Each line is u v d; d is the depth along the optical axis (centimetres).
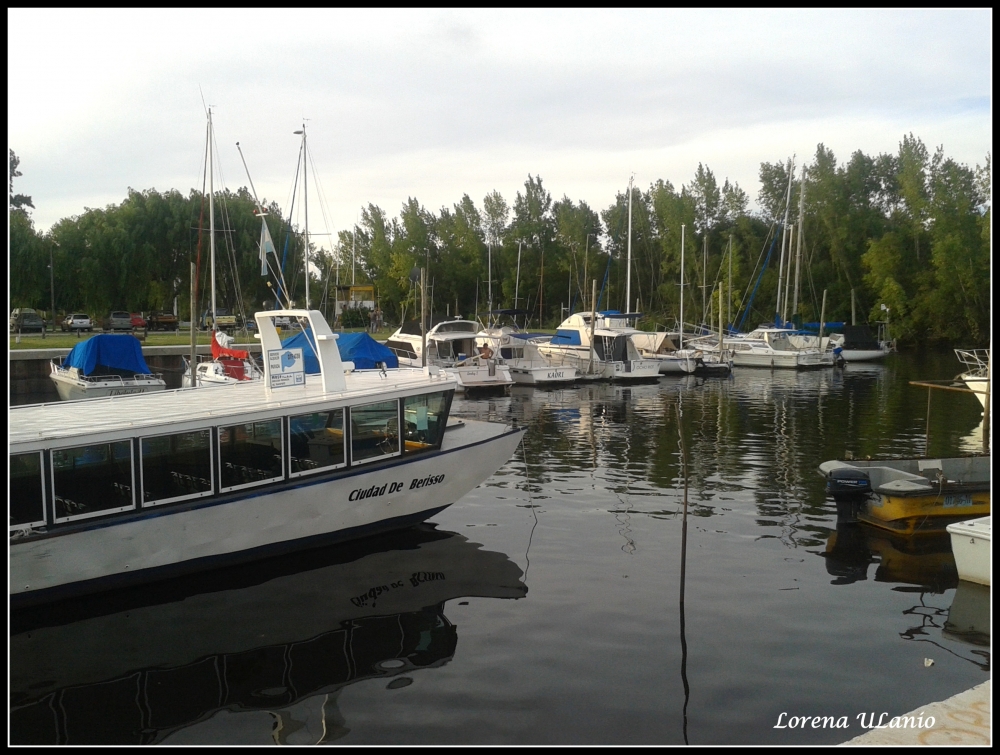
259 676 802
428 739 682
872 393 3506
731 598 998
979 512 1271
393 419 1210
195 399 1197
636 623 921
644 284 8025
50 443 909
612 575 1084
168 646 870
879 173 8000
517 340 4088
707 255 7356
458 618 938
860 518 1329
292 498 1086
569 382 3922
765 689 766
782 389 3706
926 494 1241
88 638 891
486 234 8038
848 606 973
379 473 1168
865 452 2008
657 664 816
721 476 1716
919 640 877
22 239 4744
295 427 1105
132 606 978
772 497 1523
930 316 6375
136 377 2655
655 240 8038
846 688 769
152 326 5303
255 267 5594
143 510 977
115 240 5103
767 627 909
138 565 977
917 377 4309
